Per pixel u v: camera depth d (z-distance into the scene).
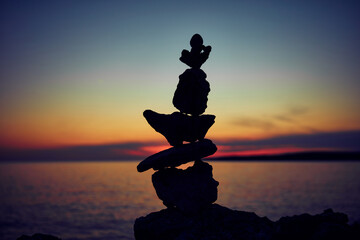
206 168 12.30
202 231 10.91
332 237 9.32
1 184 161.12
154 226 11.31
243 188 115.12
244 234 10.77
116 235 56.53
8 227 67.56
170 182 12.01
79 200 101.50
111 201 96.81
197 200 11.75
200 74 12.07
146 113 12.02
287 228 10.14
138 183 156.25
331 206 72.94
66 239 56.31
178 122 11.83
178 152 11.59
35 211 84.56
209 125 12.16
